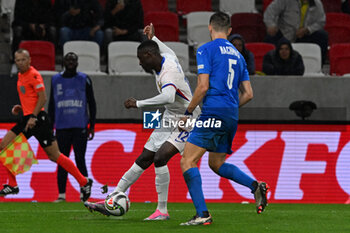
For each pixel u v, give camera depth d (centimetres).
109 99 3198
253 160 3159
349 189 3180
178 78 1791
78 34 4109
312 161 3186
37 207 2539
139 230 1566
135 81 3219
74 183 3028
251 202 3103
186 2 4853
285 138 3191
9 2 4572
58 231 1563
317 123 3212
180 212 2289
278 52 3575
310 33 4312
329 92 3303
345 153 3209
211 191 3103
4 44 4316
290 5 4347
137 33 4166
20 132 2683
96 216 2020
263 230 1609
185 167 1681
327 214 2231
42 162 3042
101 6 4475
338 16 4641
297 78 3300
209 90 1691
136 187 3098
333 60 4028
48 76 3206
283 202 3147
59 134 2880
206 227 1636
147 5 4797
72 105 2867
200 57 1678
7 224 1744
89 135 2964
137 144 3141
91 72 3634
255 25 4431
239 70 1741
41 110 2656
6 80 3108
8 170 2733
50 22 4216
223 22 1741
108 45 3953
